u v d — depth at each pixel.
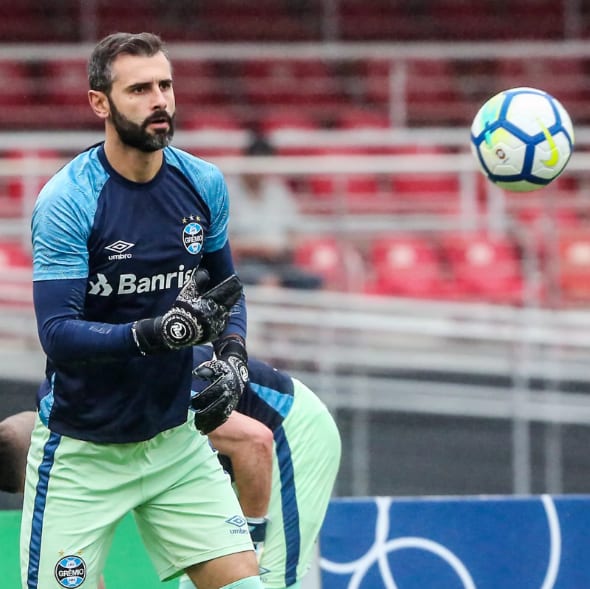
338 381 24.42
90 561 12.28
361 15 48.44
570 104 44.97
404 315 26.05
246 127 42.56
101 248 11.59
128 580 15.83
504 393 24.45
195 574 12.52
